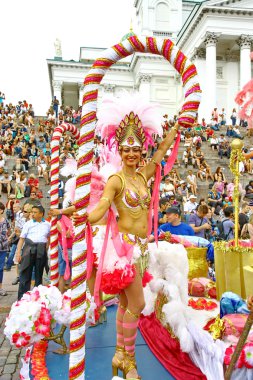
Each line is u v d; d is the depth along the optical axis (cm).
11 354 516
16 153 2238
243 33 3488
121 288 278
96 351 372
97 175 328
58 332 413
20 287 676
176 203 1359
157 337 376
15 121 3006
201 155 2208
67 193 358
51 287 387
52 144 476
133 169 303
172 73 4309
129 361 298
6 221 802
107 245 286
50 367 349
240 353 277
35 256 670
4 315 666
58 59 4666
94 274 320
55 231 481
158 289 369
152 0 4500
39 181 1908
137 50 277
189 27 3769
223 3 3434
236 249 435
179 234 600
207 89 3462
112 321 460
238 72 3844
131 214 290
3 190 1766
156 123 304
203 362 309
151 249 375
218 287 459
